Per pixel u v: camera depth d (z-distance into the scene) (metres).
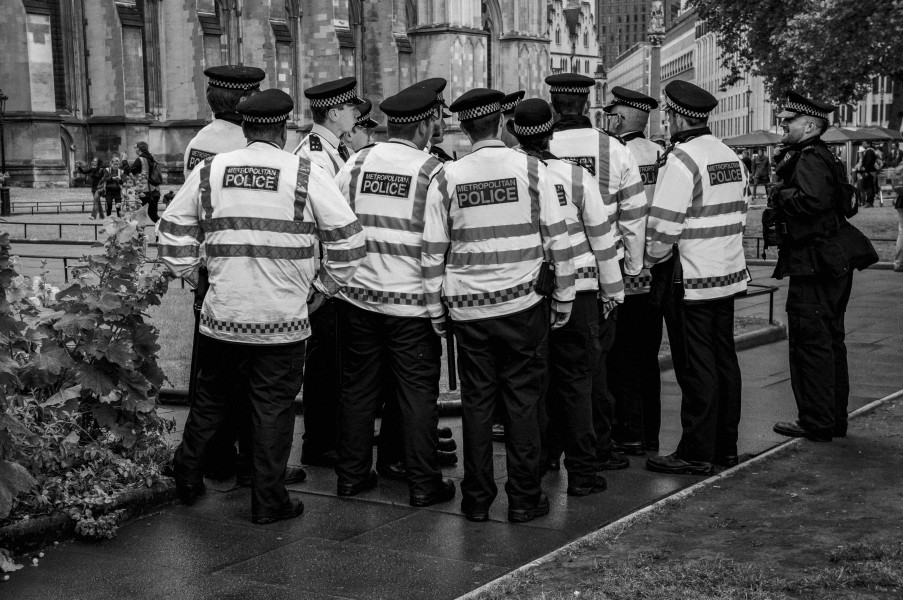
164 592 5.68
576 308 7.50
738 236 8.23
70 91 55.44
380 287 7.38
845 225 9.19
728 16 46.44
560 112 8.39
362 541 6.53
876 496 7.43
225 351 7.12
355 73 73.19
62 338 7.26
